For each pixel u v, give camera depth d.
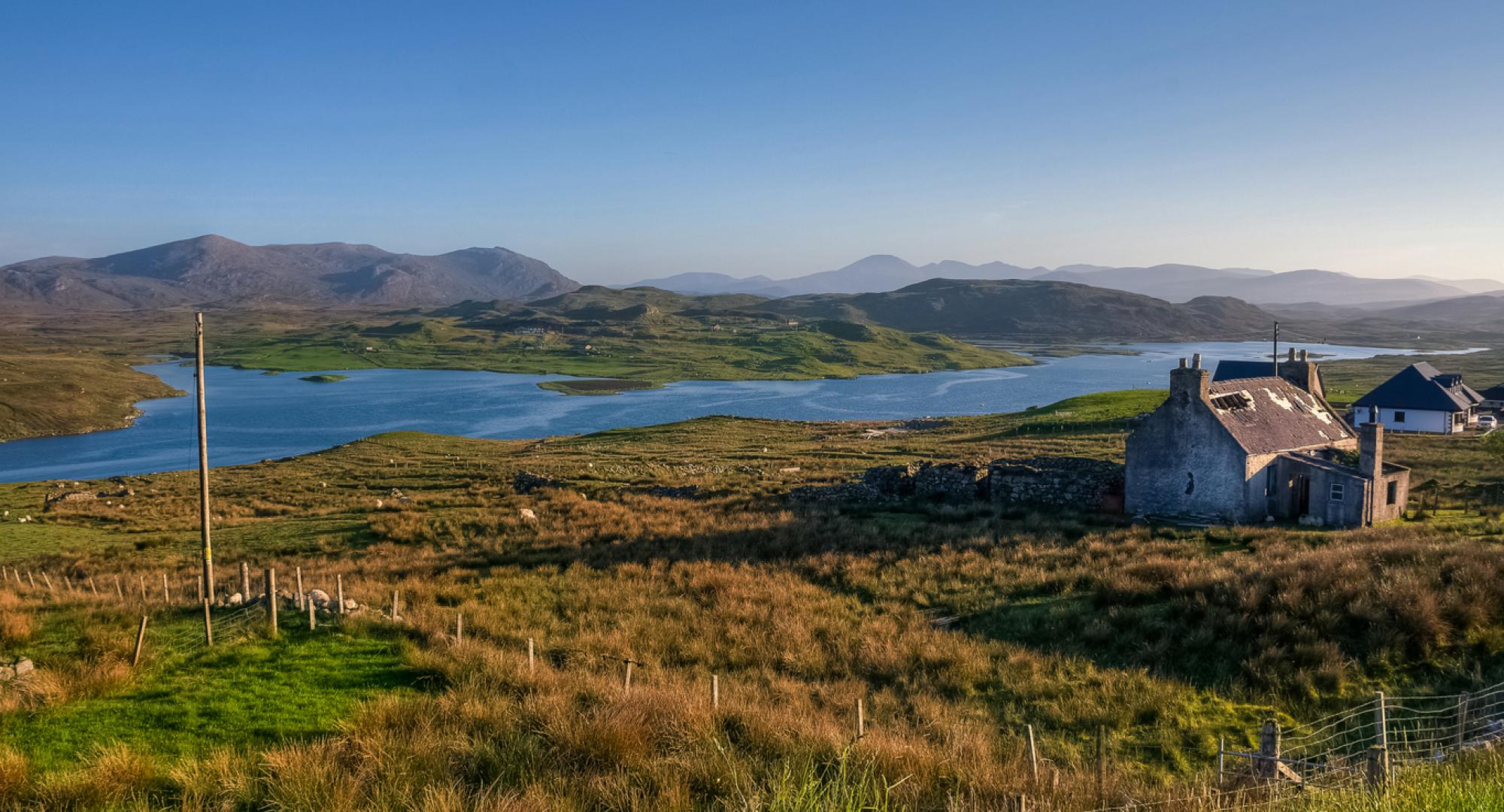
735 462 78.12
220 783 10.80
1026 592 25.41
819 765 11.65
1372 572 21.52
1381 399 84.88
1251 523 36.00
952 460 70.81
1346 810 9.07
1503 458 49.34
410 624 20.47
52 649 18.30
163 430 146.50
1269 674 17.27
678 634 22.25
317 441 129.50
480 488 62.03
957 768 11.88
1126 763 14.41
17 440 137.38
